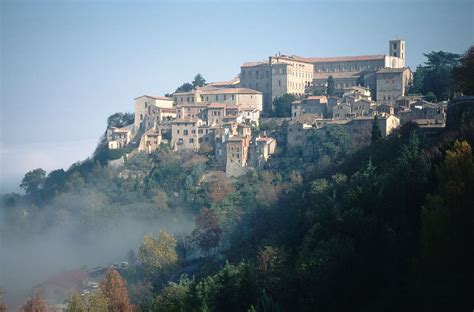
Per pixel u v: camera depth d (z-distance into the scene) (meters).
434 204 182.12
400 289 183.38
